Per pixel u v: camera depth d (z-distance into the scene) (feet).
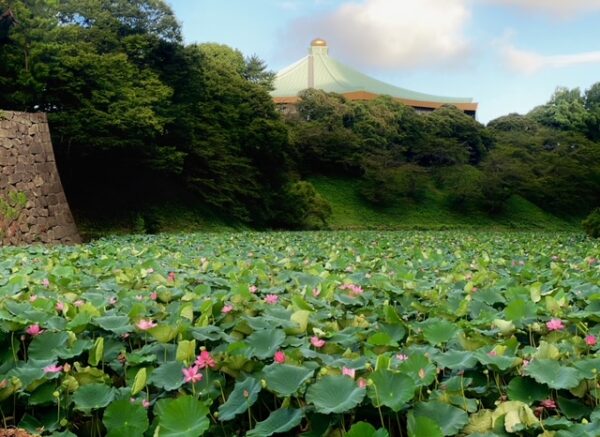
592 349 10.06
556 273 21.11
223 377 9.15
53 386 9.04
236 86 115.44
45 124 60.54
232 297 13.99
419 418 7.13
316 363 9.23
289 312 12.52
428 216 147.23
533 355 8.87
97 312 11.68
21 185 54.13
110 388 8.91
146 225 86.43
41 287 15.85
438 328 10.50
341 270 23.65
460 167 162.91
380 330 11.61
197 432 7.37
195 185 98.17
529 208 160.56
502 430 7.41
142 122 78.69
